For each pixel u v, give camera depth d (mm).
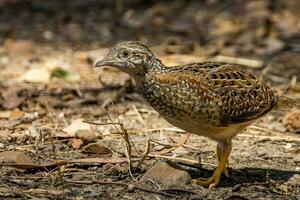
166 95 9133
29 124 12164
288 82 14836
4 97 13422
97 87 14258
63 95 13766
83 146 11047
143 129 11891
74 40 17828
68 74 14820
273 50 16875
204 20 19016
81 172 9969
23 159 9945
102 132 11727
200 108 9062
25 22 19250
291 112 12500
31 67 15711
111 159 10203
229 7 19797
